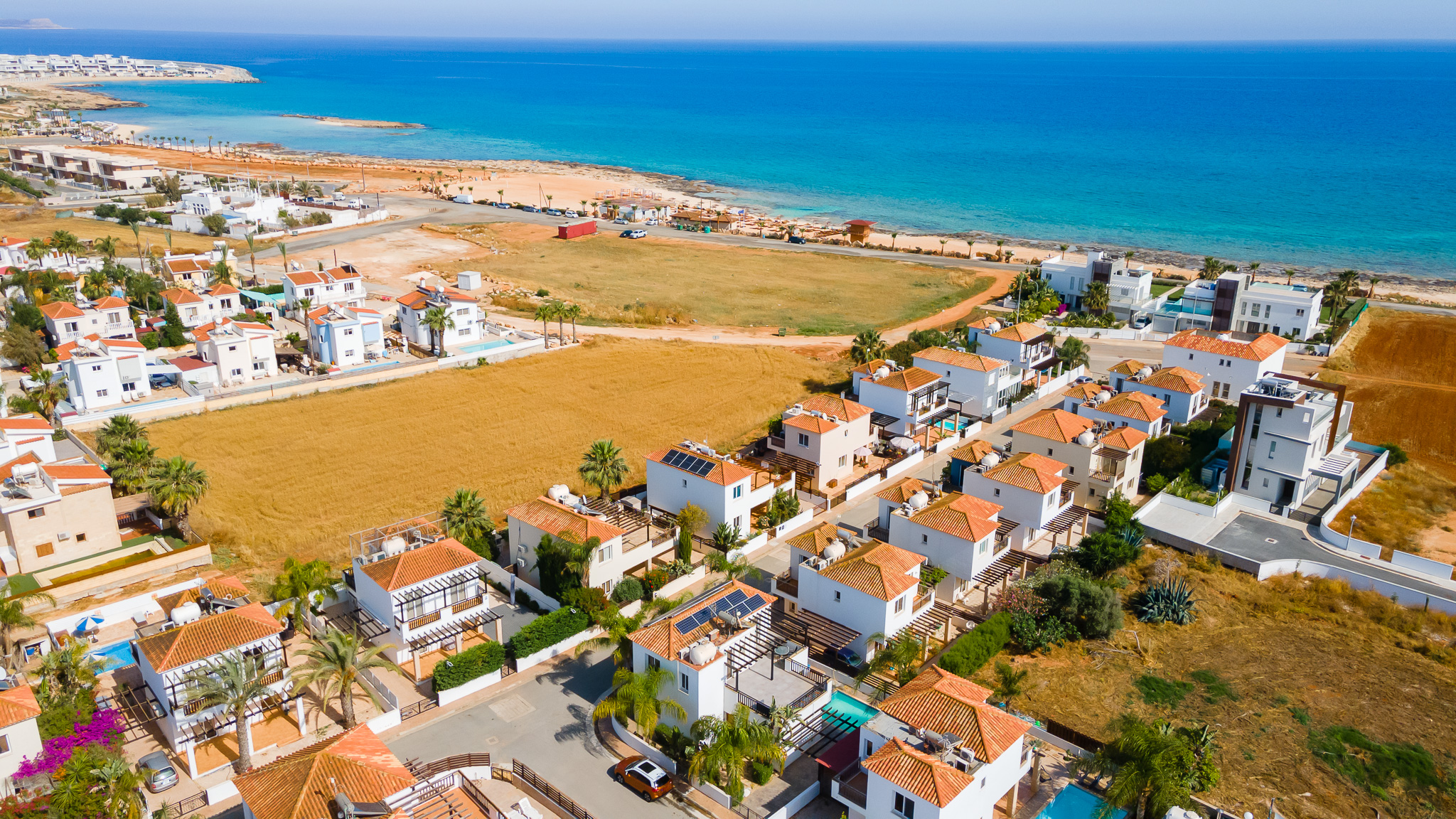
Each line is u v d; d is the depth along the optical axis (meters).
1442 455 101.50
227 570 74.12
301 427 104.38
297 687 52.03
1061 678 62.16
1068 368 123.69
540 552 69.44
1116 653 65.12
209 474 92.00
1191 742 52.97
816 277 187.88
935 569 68.12
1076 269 159.75
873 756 45.88
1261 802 51.25
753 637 57.94
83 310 119.69
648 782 50.41
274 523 82.81
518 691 60.19
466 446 100.94
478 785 51.31
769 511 83.06
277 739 54.03
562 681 61.38
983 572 69.44
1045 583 67.38
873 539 75.00
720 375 125.19
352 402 112.19
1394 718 58.88
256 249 192.62
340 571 73.75
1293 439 83.75
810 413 91.62
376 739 46.59
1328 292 149.12
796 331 149.50
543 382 120.81
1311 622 69.50
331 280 145.88
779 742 52.25
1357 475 92.62
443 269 184.00
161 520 80.81
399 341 134.75
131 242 186.50
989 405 107.88
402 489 90.12
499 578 71.94
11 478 74.31
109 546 75.75
